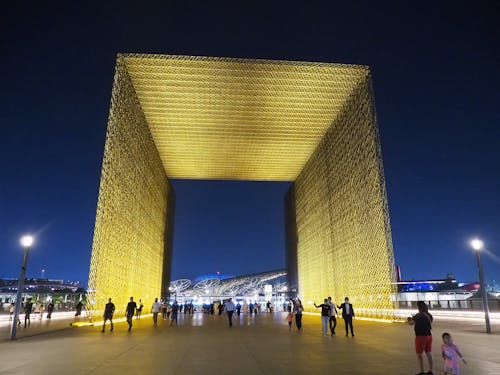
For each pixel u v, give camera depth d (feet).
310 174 114.73
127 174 78.69
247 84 81.82
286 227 151.94
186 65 77.15
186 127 96.84
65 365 24.23
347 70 79.46
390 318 67.62
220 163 119.24
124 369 22.85
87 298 63.21
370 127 76.02
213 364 24.64
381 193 72.02
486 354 28.43
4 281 323.57
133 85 81.61
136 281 87.71
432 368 22.90
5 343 36.42
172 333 47.06
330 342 36.81
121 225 75.36
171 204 141.18
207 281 303.89
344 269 88.22
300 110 90.43
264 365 24.23
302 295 121.29
